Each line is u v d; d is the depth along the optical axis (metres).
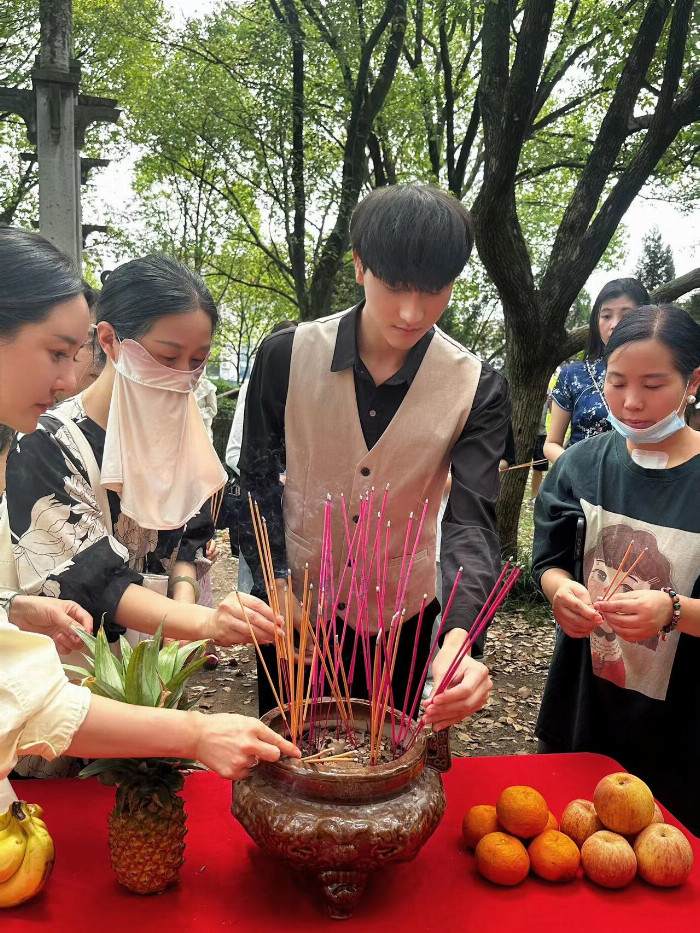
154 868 1.20
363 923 1.19
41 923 1.16
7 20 9.84
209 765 1.14
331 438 1.82
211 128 9.56
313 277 9.32
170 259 1.61
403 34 8.22
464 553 1.65
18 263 1.17
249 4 8.95
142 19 9.76
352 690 2.02
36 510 1.53
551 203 11.50
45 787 1.51
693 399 1.77
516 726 4.05
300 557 1.90
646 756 1.82
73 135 5.66
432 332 1.83
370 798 1.17
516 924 1.20
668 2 4.95
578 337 5.70
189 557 1.90
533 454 5.85
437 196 1.45
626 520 1.84
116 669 1.26
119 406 1.59
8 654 1.07
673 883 1.28
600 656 1.84
